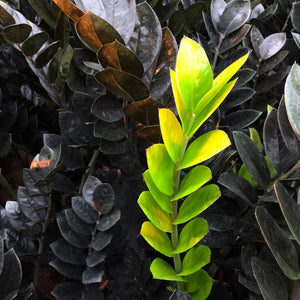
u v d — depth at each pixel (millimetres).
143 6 580
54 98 706
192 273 532
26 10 815
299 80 422
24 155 946
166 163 443
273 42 713
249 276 546
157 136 556
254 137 636
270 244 435
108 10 562
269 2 947
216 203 577
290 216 421
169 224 478
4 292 512
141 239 633
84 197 591
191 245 470
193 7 758
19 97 812
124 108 540
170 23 766
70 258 601
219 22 712
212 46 794
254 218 562
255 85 745
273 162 528
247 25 700
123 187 670
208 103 420
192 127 421
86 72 633
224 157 556
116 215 587
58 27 677
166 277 478
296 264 462
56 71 661
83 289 611
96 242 586
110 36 517
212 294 599
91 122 644
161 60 607
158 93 604
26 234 642
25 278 758
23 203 640
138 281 607
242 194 536
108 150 634
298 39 699
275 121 535
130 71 536
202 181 425
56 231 665
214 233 586
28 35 617
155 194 455
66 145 673
